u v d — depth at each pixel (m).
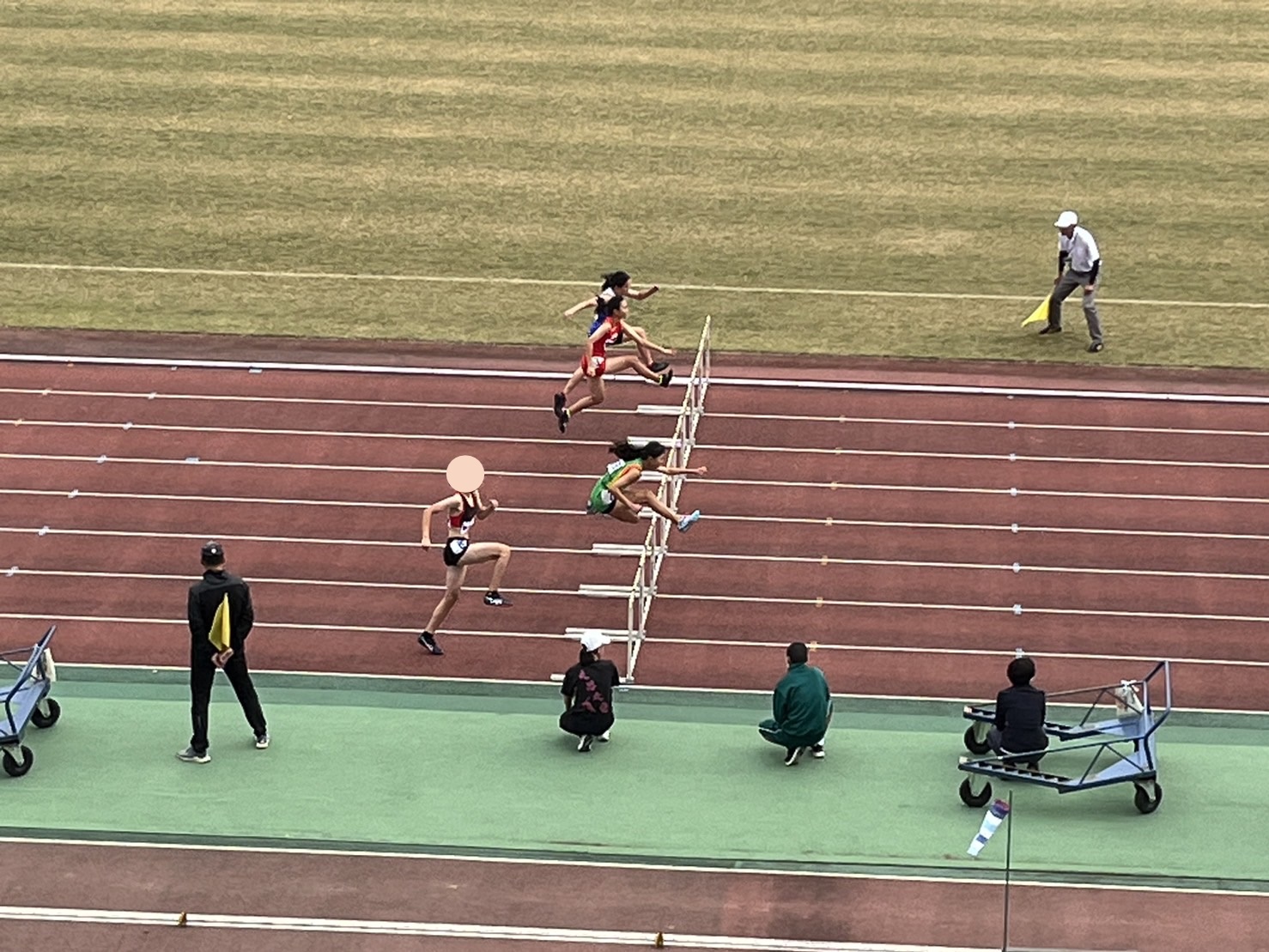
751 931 15.77
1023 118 33.91
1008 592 21.53
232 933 15.75
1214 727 19.12
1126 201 31.02
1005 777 17.42
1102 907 15.99
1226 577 21.80
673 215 30.81
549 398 25.72
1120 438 24.58
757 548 22.39
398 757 18.47
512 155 32.84
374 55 36.50
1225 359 26.45
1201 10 38.31
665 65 36.09
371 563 22.22
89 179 31.89
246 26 37.72
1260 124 33.59
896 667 20.22
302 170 32.28
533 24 37.88
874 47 36.78
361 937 15.70
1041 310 26.64
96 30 37.38
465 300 28.36
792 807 17.58
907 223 30.47
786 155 32.72
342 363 26.58
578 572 22.02
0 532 22.80
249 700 18.34
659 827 17.23
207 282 28.84
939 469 23.97
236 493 23.62
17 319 27.72
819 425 24.97
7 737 17.81
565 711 19.11
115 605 21.45
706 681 19.98
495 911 16.03
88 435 24.83
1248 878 16.45
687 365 26.45
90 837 17.05
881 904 16.09
